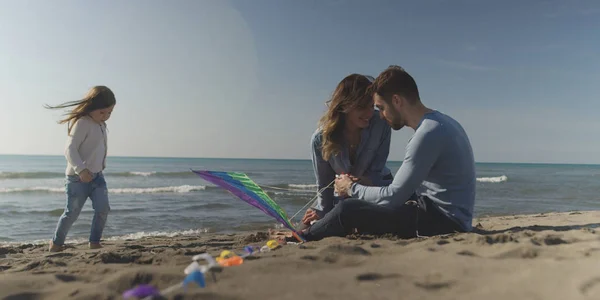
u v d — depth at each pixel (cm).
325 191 362
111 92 430
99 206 430
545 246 225
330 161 354
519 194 1773
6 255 394
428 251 223
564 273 165
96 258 249
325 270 189
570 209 1186
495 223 486
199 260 231
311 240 318
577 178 3684
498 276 170
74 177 420
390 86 285
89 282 188
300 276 177
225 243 434
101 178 437
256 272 184
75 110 415
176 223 910
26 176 2506
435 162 284
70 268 219
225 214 1060
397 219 300
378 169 363
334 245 231
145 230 824
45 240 726
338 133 338
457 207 289
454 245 240
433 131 274
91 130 419
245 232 796
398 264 197
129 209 1159
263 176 3525
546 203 1378
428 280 168
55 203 1316
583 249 211
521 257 204
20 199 1450
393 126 301
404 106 288
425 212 299
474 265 190
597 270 165
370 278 174
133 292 143
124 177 2830
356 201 304
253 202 294
